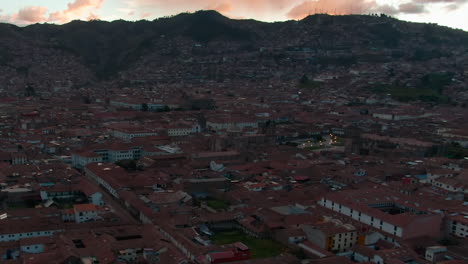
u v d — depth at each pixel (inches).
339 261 7057.1
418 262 7194.9
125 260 7209.6
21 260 6830.7
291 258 7190.0
